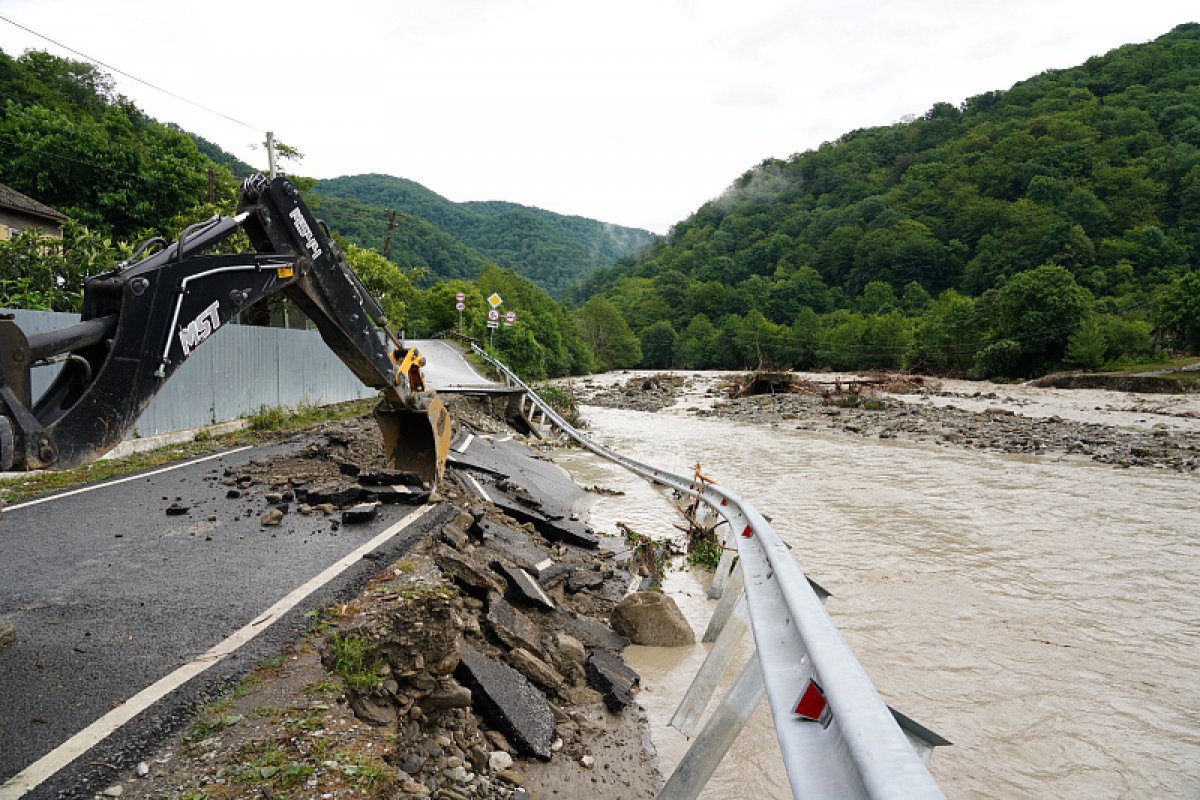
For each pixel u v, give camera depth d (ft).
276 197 18.42
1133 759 17.54
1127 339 213.46
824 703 6.31
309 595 17.24
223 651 14.30
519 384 107.24
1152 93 514.68
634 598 23.13
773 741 17.07
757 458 71.51
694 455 73.92
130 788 10.02
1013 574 32.45
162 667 13.61
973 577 31.91
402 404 26.71
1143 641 24.85
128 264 13.28
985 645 24.29
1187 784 16.58
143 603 16.90
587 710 17.43
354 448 37.27
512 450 58.70
